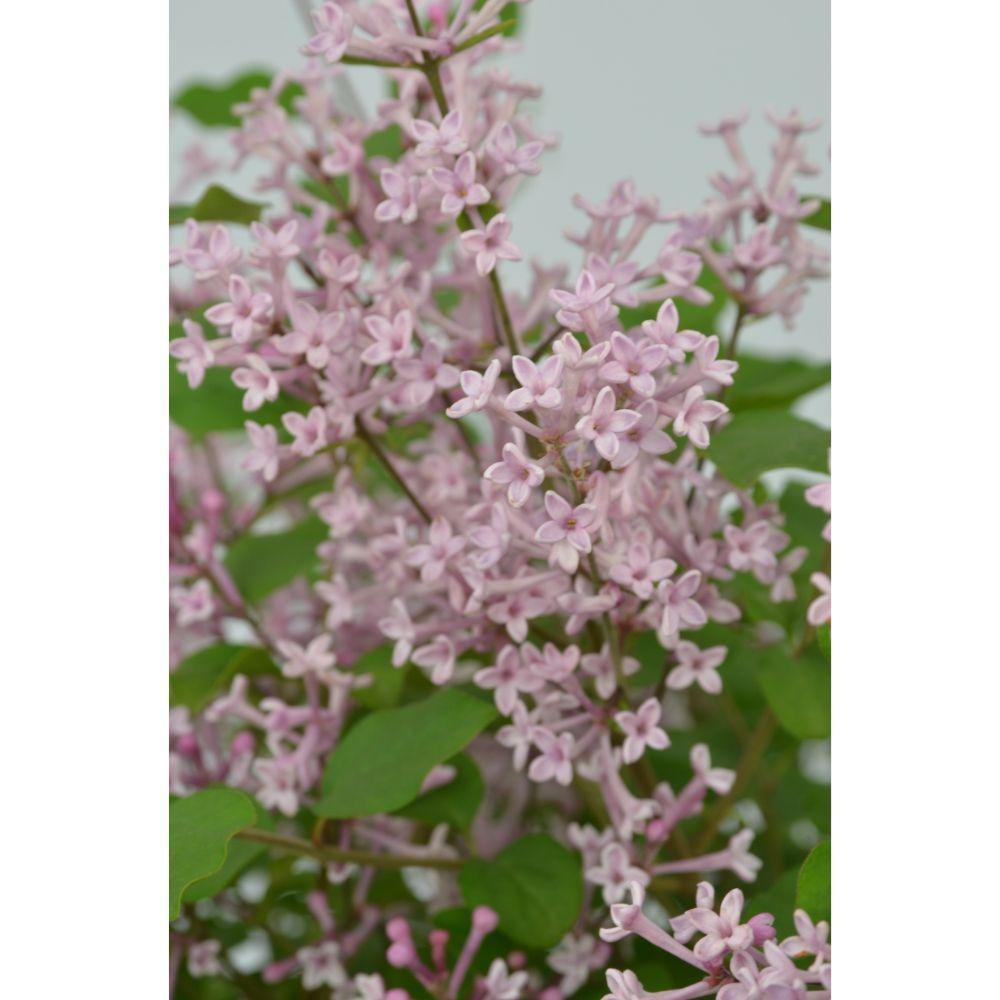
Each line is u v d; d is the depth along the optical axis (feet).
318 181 1.56
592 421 1.30
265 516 1.76
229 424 1.51
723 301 1.67
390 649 1.56
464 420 1.65
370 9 1.44
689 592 1.38
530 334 1.53
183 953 1.59
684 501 1.49
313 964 1.56
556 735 1.45
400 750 1.45
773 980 1.26
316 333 1.43
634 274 1.42
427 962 1.52
